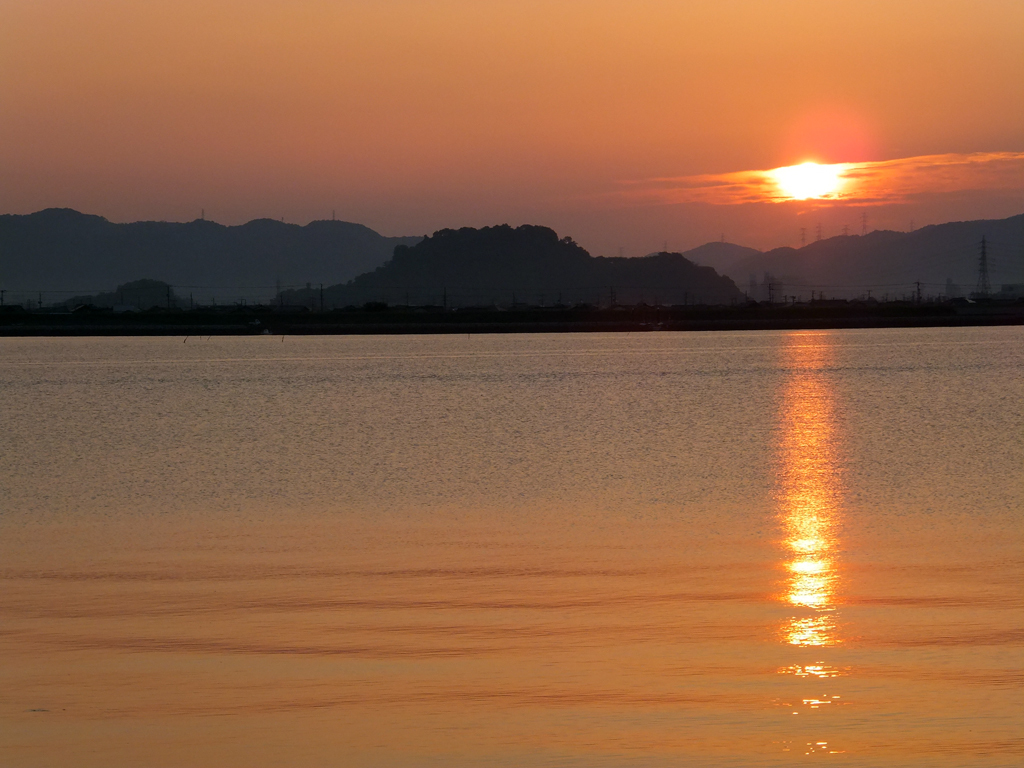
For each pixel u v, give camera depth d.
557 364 175.50
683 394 120.38
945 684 23.89
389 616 29.98
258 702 23.28
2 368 172.38
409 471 65.12
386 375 153.75
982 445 75.38
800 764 20.09
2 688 24.22
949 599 31.33
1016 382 129.75
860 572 35.28
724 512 48.94
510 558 38.38
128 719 22.39
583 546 40.66
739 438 81.25
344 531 44.81
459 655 26.33
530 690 23.77
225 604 31.62
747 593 32.38
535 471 64.50
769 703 22.86
